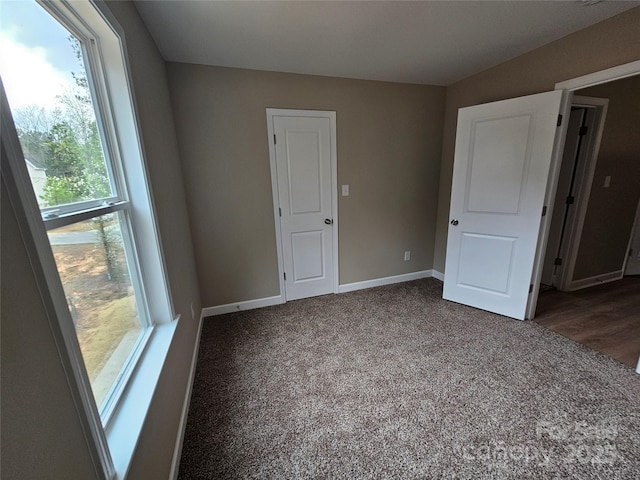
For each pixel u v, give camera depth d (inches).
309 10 63.7
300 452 52.9
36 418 18.8
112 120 47.6
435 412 60.9
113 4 44.6
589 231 118.6
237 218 106.1
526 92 92.8
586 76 76.9
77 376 23.7
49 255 21.8
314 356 82.0
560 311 103.5
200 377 74.5
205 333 96.4
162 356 48.1
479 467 49.2
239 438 56.2
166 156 73.2
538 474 47.8
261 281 114.5
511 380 69.5
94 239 37.0
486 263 103.4
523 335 88.9
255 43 78.4
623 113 109.5
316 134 110.0
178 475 49.2
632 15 67.3
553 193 88.5
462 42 82.7
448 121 126.3
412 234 136.8
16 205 18.9
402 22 70.5
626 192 121.3
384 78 111.9
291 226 114.7
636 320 96.0
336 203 119.3
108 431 33.1
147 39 65.8
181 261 77.2
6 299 17.2
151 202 53.5
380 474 48.6
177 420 54.1
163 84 80.9
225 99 96.0
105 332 38.3
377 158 121.5
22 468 17.2
